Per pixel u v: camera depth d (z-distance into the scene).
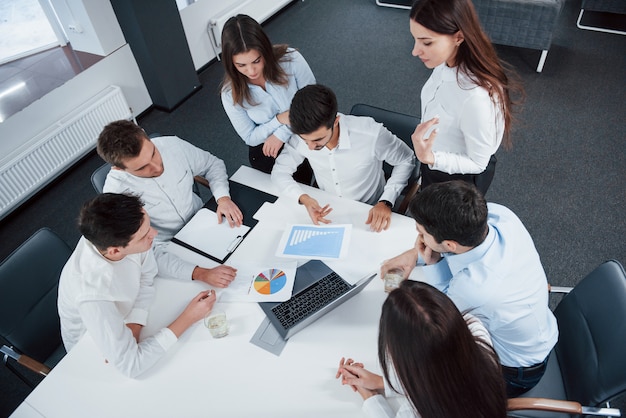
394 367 0.99
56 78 3.20
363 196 2.04
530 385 1.46
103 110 3.32
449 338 0.90
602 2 3.75
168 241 1.92
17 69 3.31
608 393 1.27
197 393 1.32
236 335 1.45
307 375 1.33
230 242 1.75
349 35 4.38
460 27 1.37
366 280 1.46
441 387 0.92
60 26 3.39
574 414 1.37
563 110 3.27
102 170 2.05
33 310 1.72
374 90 3.70
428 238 1.21
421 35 1.41
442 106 1.65
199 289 1.61
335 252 1.64
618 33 3.88
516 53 3.82
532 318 1.26
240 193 1.96
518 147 3.04
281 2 4.67
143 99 3.76
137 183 1.82
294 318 1.45
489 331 1.31
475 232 1.12
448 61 1.55
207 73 4.20
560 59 3.71
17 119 2.95
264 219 1.83
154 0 3.29
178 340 1.46
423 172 2.07
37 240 1.75
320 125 1.52
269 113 2.17
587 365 1.38
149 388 1.35
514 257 1.22
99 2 3.17
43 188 3.26
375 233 1.70
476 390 0.92
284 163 1.97
